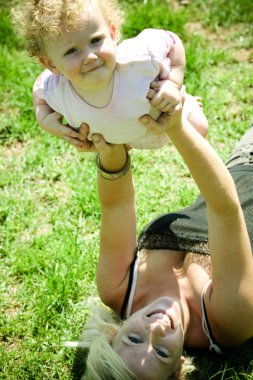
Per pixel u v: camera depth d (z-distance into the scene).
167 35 2.31
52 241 3.84
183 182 4.19
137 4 5.83
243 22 5.57
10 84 5.13
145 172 4.29
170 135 2.38
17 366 3.18
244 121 4.59
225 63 5.16
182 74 2.32
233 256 2.61
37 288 3.56
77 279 3.54
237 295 2.64
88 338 2.93
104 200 2.77
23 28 2.15
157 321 2.61
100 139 2.41
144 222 3.87
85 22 2.03
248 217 3.01
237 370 3.00
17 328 3.37
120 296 2.91
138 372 2.58
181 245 2.90
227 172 2.50
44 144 4.61
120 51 2.21
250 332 2.79
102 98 2.22
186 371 2.79
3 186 4.34
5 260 3.76
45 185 4.31
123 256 2.88
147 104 2.23
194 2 5.85
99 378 2.62
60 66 2.12
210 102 4.75
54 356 3.20
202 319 2.83
